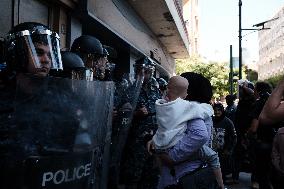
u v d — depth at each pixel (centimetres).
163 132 262
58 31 514
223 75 3441
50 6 504
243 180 762
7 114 135
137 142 428
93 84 160
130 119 360
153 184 411
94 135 163
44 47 182
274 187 265
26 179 136
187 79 284
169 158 258
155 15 1054
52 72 218
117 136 337
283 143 252
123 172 431
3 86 138
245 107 685
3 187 134
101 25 659
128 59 990
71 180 149
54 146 142
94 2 595
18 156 135
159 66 1528
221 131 659
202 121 260
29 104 137
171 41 1555
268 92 574
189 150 254
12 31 182
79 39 335
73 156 149
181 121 257
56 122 143
